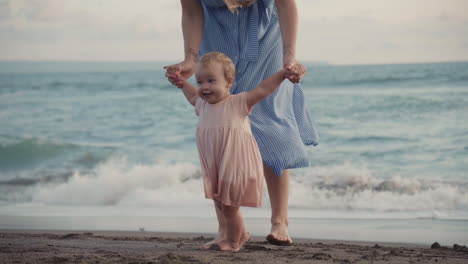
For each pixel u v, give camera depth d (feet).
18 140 36.58
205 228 17.46
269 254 10.46
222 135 9.76
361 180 26.22
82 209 22.41
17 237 14.46
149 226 17.90
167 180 27.76
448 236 15.60
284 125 11.57
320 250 12.22
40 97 56.24
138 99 51.78
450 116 37.86
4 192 26.94
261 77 11.53
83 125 44.50
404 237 15.48
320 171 27.63
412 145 32.48
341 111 40.68
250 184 9.83
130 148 37.01
